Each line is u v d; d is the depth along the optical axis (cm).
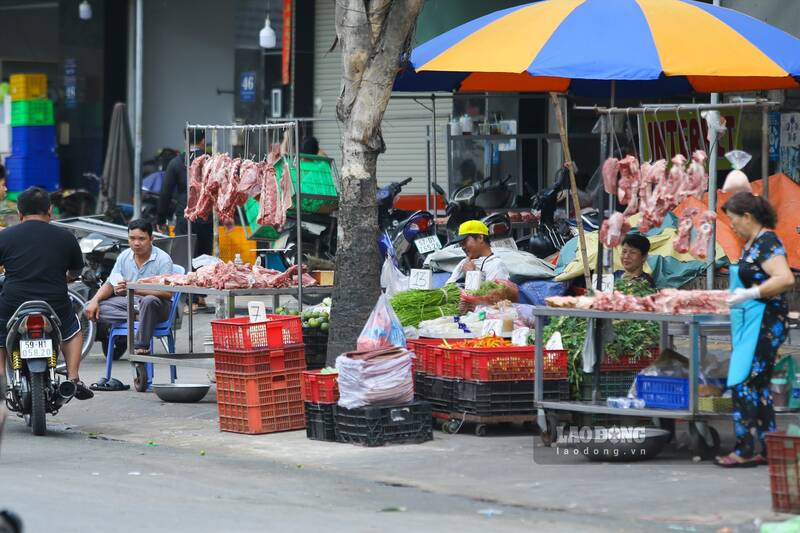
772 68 1933
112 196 4622
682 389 1681
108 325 2628
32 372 1911
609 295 1714
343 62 2009
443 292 2191
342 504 1466
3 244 1962
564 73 1928
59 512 1369
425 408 1870
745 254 1584
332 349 2048
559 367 1867
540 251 2861
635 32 1969
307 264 2853
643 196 1800
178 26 4850
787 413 1694
